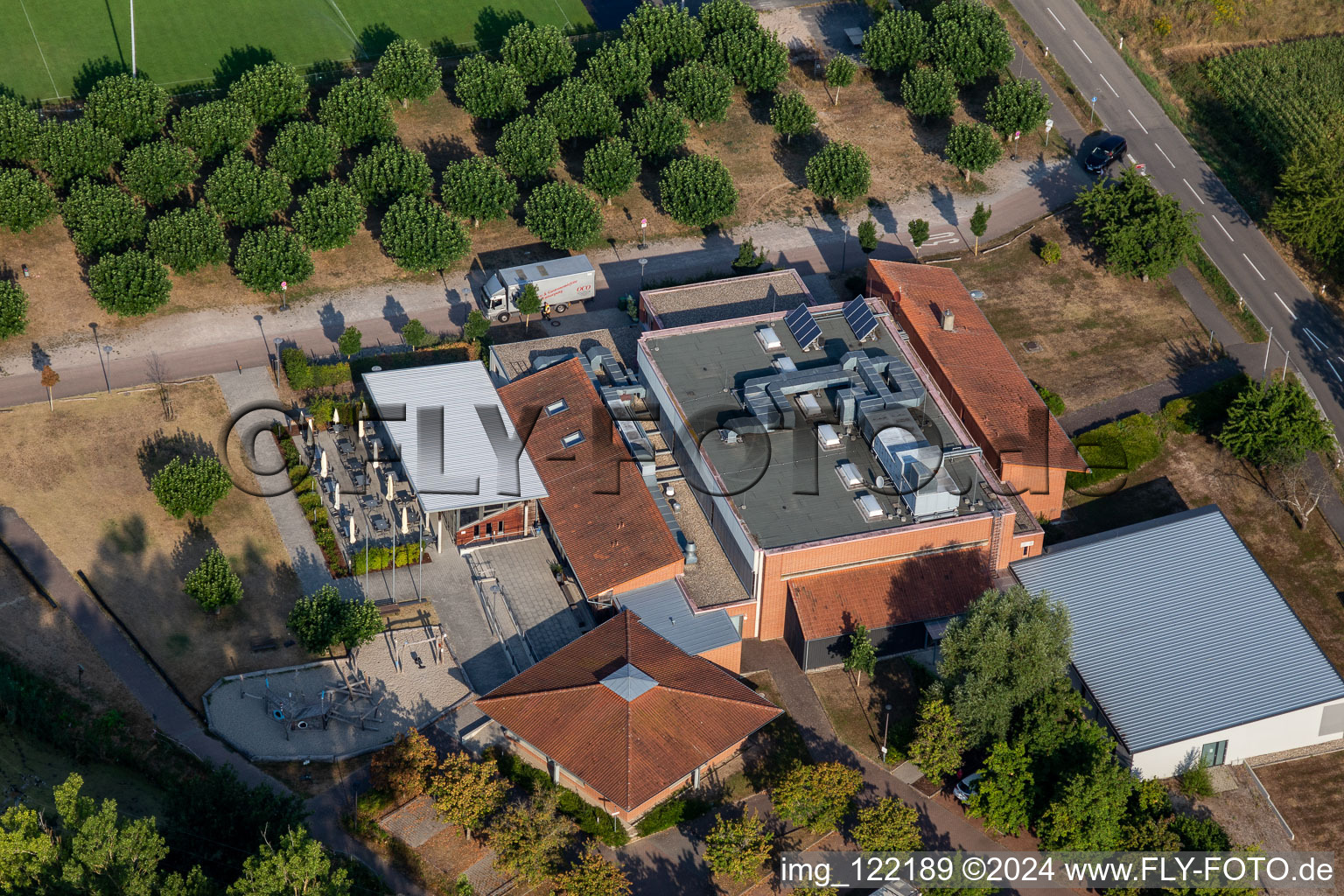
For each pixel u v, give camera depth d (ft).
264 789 286.05
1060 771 299.58
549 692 308.81
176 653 328.90
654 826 300.20
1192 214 442.91
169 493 349.61
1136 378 420.36
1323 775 318.65
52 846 249.34
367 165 453.58
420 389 380.17
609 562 337.31
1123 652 326.44
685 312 405.18
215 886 262.26
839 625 331.36
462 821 286.05
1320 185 444.14
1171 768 314.14
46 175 455.63
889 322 392.27
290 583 346.74
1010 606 308.81
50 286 421.59
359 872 285.64
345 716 317.22
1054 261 460.14
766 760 316.40
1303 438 381.60
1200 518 355.15
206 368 402.72
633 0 591.78
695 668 318.04
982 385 384.27
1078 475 389.19
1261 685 318.65
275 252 419.74
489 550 358.64
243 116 468.34
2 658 321.11
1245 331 437.58
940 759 304.09
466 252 442.50
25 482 362.53
